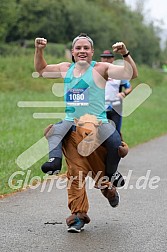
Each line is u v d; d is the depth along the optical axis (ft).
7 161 51.80
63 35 250.37
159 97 169.89
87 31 254.68
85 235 31.78
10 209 37.52
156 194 42.68
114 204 34.91
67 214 36.27
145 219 35.35
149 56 305.94
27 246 29.73
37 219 35.01
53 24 245.45
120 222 34.60
